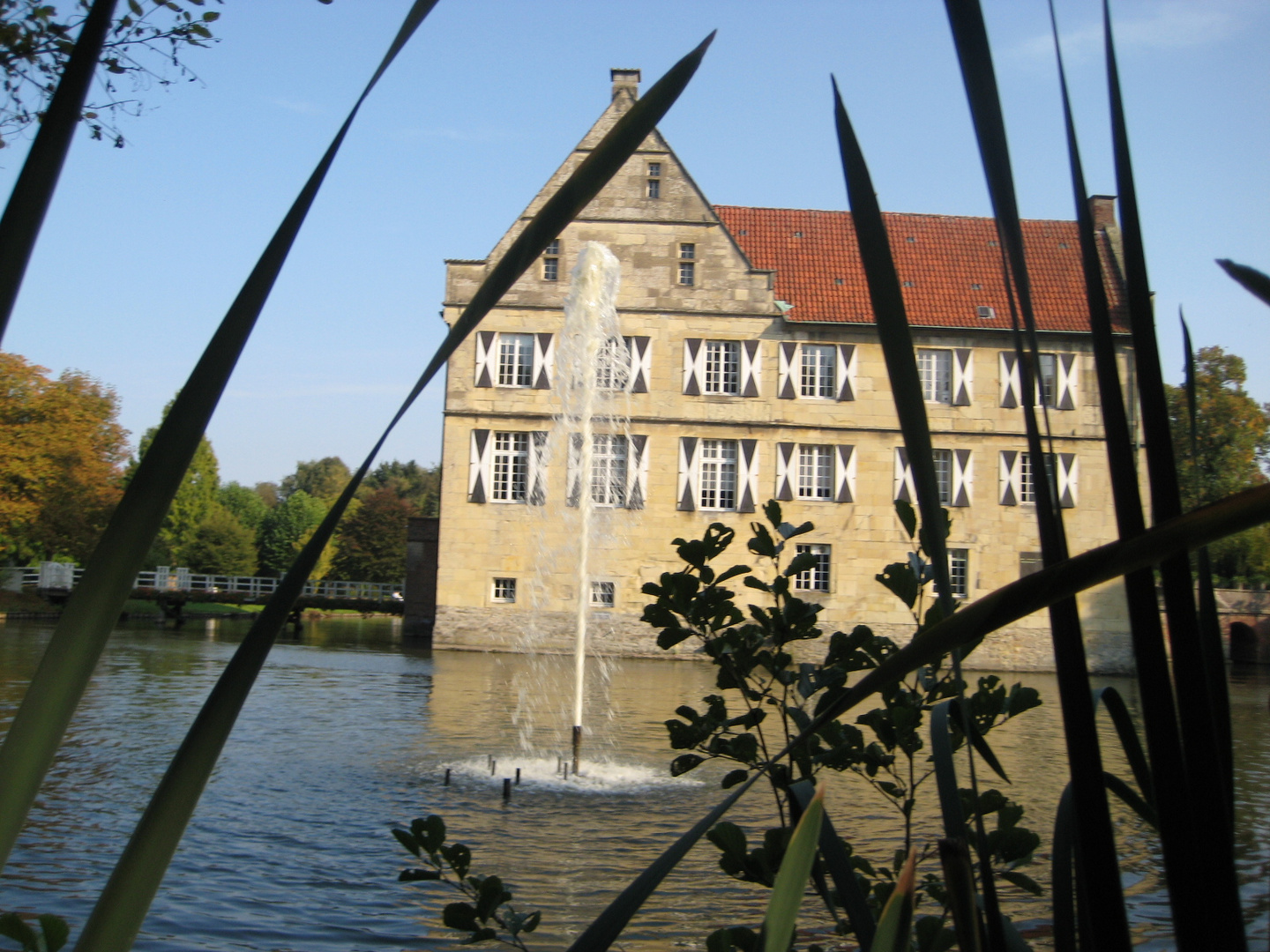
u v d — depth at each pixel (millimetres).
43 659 728
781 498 32500
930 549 891
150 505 762
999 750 14430
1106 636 29000
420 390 854
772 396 32719
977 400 32844
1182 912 791
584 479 15953
